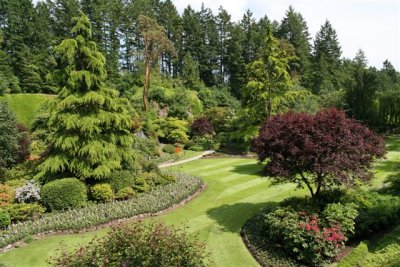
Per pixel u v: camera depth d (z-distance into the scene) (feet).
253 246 30.73
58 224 35.88
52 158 44.78
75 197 40.91
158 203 43.29
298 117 33.17
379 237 30.68
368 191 40.34
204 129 114.42
